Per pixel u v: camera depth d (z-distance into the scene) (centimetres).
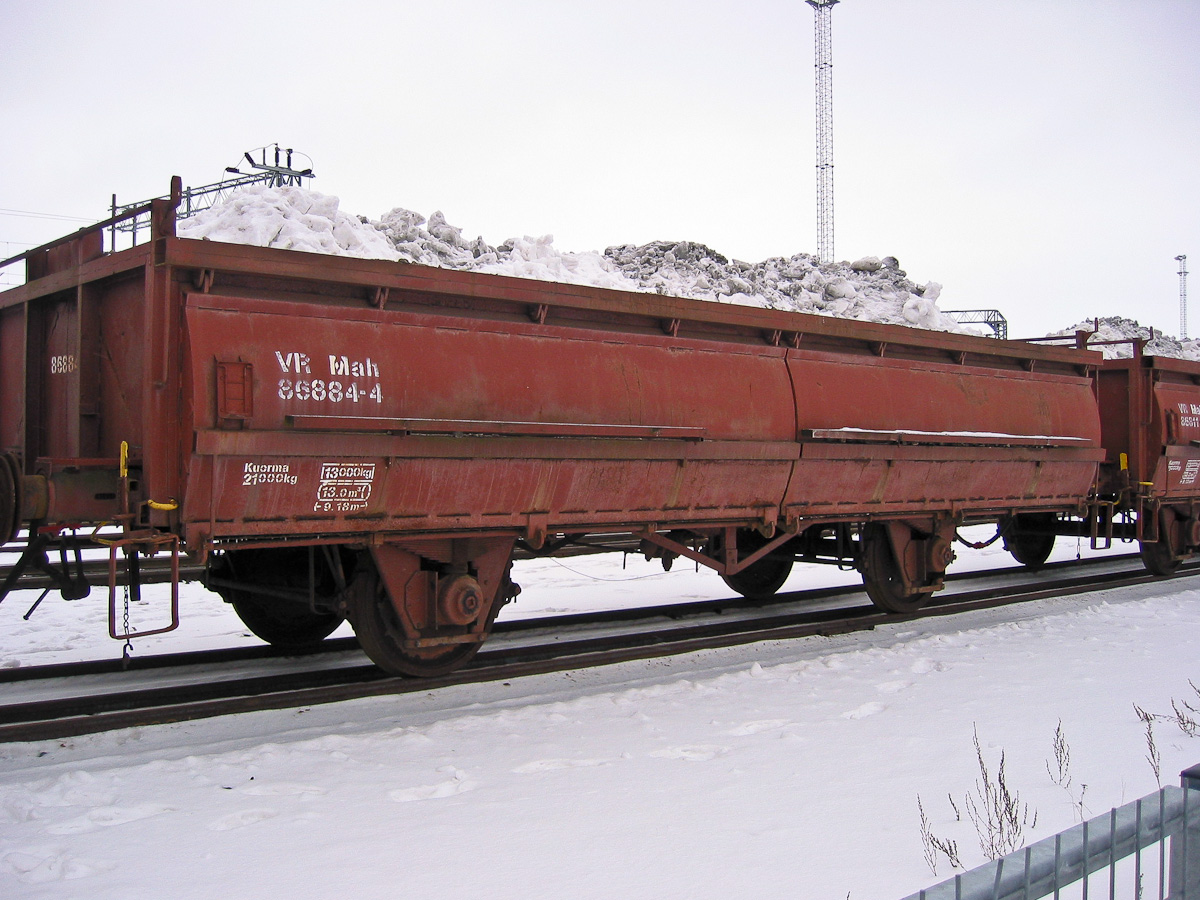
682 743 601
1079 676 790
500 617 1165
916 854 424
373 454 679
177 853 421
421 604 758
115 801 488
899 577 1110
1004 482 1172
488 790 513
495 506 762
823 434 934
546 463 772
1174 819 306
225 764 548
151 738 620
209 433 610
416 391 696
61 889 384
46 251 784
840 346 1025
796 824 461
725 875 402
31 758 574
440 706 717
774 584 1252
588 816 472
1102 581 1405
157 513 625
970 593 1284
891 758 570
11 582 653
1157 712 673
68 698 697
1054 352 1243
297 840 438
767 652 922
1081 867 277
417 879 396
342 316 682
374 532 713
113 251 713
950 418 1080
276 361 639
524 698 734
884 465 1024
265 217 1922
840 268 3534
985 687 754
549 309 802
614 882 395
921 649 915
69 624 1125
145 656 888
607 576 1574
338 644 914
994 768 548
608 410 798
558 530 809
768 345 950
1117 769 544
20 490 623
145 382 623
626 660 865
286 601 898
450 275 735
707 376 880
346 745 591
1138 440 1384
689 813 477
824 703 704
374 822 462
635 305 845
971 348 1142
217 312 630
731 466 896
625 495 835
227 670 837
